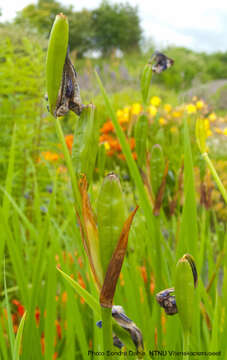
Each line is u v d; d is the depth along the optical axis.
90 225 0.21
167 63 0.39
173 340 0.37
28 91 1.39
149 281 0.54
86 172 0.21
